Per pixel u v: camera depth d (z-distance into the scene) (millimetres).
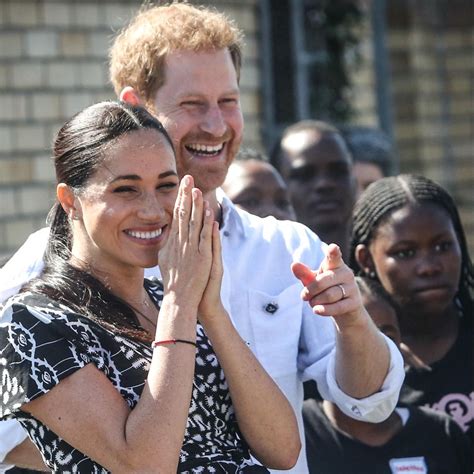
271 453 11617
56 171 11570
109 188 11172
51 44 28672
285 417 11602
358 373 12672
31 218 28250
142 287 11852
